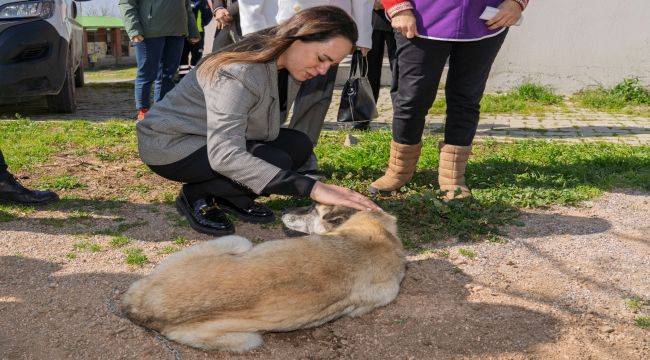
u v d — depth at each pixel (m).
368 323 2.86
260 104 3.15
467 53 3.96
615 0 9.98
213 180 3.64
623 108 9.30
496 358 2.61
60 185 4.54
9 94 7.01
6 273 3.15
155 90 7.63
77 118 7.93
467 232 3.79
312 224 3.33
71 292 2.98
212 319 2.44
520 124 7.97
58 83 7.41
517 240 3.76
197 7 10.03
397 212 4.07
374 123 7.91
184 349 2.56
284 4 4.14
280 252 2.65
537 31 10.39
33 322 2.73
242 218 3.89
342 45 2.93
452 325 2.85
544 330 2.81
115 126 6.79
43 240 3.57
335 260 2.72
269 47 2.98
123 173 4.96
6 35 6.88
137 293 2.56
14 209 4.02
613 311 2.99
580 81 10.39
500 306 3.01
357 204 3.01
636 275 3.35
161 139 3.46
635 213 4.24
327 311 2.67
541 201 4.36
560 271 3.38
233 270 2.51
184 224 3.86
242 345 2.52
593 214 4.21
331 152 5.62
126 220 3.92
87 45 21.58
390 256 3.00
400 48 4.01
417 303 3.04
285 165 3.45
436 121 8.11
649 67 10.06
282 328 2.54
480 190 4.52
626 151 5.84
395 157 4.38
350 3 4.43
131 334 2.66
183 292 2.47
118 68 19.84
